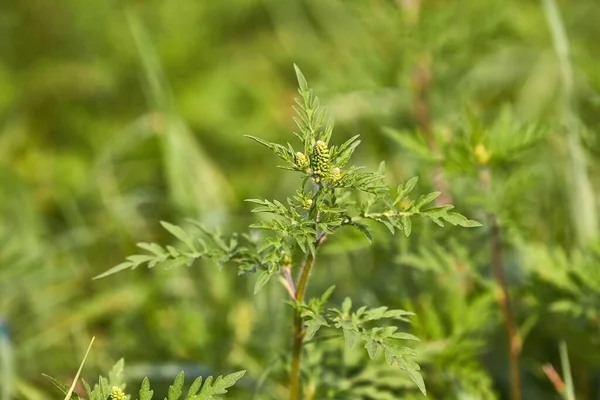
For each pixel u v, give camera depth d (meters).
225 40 7.10
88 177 5.72
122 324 4.65
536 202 4.87
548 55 5.98
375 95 5.40
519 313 4.11
